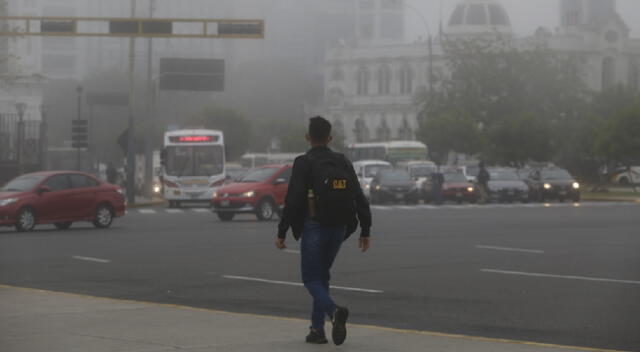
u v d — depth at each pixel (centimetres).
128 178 8594
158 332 1806
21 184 4994
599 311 2205
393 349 1627
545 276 2909
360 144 14238
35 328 1856
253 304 2331
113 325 1894
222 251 3772
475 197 8931
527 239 4359
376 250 3791
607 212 6988
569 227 5219
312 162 1647
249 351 1602
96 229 5122
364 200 1678
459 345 1670
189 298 2447
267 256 3562
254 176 6041
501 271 3048
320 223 1639
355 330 1848
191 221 5906
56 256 3584
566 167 15338
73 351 1606
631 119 11612
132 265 3259
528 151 12631
